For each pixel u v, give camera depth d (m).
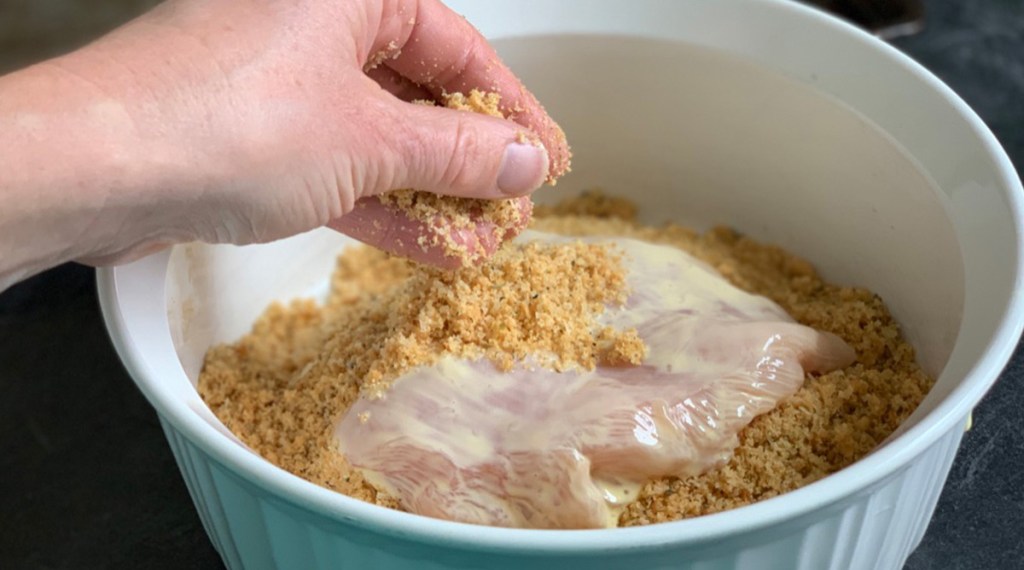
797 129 0.42
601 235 0.44
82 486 0.40
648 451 0.32
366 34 0.33
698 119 0.44
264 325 0.43
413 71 0.37
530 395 0.34
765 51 0.41
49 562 0.37
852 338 0.40
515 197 0.34
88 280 0.47
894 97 0.38
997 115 0.50
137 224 0.29
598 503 0.32
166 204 0.29
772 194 0.44
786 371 0.35
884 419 0.36
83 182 0.27
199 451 0.29
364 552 0.28
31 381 0.43
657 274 0.39
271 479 0.27
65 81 0.28
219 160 0.28
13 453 0.41
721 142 0.44
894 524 0.30
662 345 0.36
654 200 0.47
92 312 0.46
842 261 0.43
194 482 0.32
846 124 0.40
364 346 0.38
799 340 0.36
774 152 0.43
